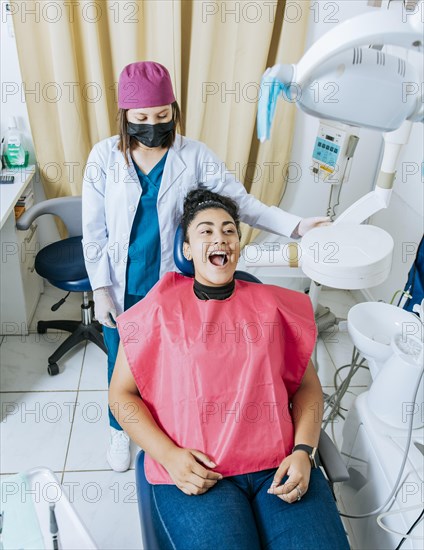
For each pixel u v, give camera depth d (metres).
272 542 1.21
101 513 1.78
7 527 1.21
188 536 1.18
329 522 1.22
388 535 1.42
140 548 1.68
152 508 1.28
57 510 1.26
